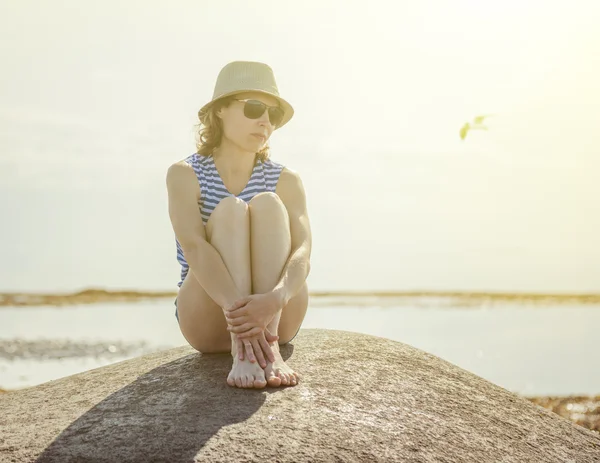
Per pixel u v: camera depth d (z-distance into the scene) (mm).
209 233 3057
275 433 2537
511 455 2846
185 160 3375
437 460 2604
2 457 2471
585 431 3426
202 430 2541
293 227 3293
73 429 2701
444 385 3389
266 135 3354
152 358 3898
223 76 3354
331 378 3139
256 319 2854
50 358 12984
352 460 2451
